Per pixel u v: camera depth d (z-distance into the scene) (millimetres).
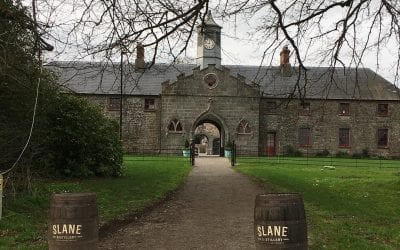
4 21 10250
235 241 9195
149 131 45344
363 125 46938
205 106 44062
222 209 12836
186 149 41625
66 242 6312
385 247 8547
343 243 8789
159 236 9594
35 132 12977
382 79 48656
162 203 13742
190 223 10898
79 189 14586
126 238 9391
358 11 12008
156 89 45750
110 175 19219
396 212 12219
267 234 5934
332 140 46594
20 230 9141
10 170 10891
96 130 18562
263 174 22438
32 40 10477
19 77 11164
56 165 17688
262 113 46000
